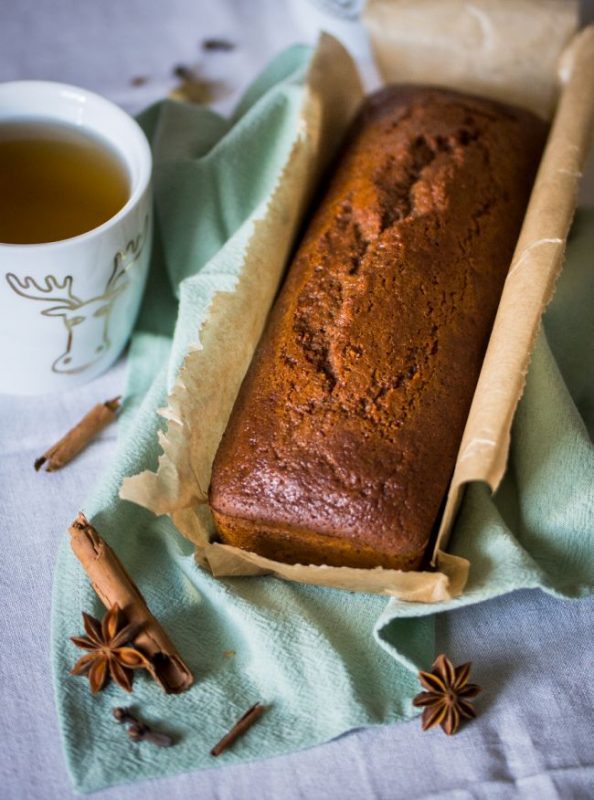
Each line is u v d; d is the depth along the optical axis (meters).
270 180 0.72
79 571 0.57
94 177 0.64
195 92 0.81
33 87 0.65
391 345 0.59
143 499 0.54
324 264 0.63
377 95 0.74
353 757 0.54
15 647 0.57
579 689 0.56
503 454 0.54
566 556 0.58
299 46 0.77
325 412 0.58
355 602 0.58
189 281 0.64
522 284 0.60
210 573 0.58
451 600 0.55
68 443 0.63
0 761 0.53
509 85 0.75
